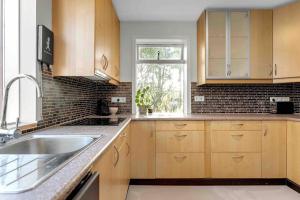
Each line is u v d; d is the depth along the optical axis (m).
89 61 2.14
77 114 2.89
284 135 3.20
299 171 2.93
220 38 3.46
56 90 2.26
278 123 3.20
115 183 1.84
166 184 3.27
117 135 1.77
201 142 3.21
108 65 2.75
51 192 0.70
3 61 1.85
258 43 3.43
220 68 3.48
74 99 2.78
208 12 3.38
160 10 3.40
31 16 1.90
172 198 2.81
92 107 3.58
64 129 1.98
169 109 4.01
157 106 4.01
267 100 3.78
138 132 3.21
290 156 3.12
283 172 3.20
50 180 0.80
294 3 3.23
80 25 2.14
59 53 2.14
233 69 3.48
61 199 0.71
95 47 2.15
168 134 3.21
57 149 1.65
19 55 1.90
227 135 3.20
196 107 3.83
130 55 3.87
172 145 3.21
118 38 3.67
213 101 3.82
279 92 3.78
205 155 3.21
